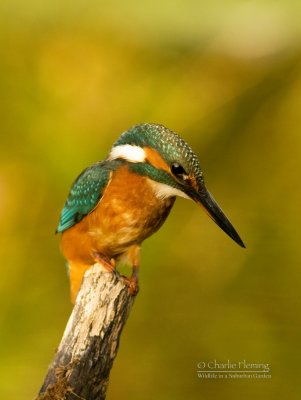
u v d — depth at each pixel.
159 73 13.19
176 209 12.41
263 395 11.55
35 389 11.13
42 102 12.89
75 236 9.73
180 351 11.90
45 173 12.48
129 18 12.80
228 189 12.84
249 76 13.20
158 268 12.16
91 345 7.89
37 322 11.82
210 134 13.02
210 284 12.07
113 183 9.40
